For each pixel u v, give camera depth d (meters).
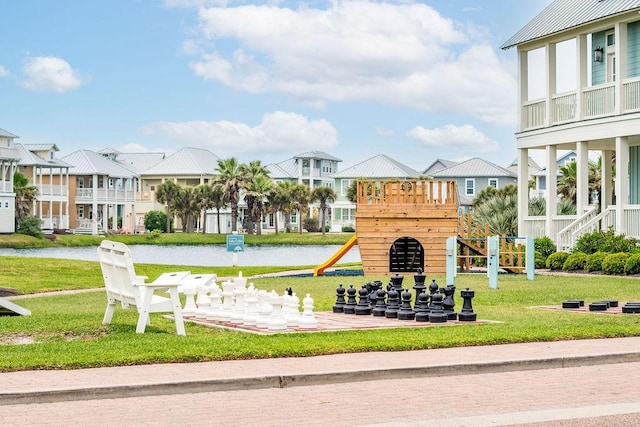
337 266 37.34
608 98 30.34
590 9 31.45
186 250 77.12
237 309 14.98
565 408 9.01
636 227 29.58
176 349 11.59
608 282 24.62
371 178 114.12
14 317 15.77
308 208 117.62
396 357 11.44
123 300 14.09
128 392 9.46
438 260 28.94
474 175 102.69
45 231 91.56
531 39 32.81
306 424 8.39
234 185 103.75
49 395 9.22
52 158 100.06
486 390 9.89
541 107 33.34
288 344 12.05
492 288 23.23
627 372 10.98
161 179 118.12
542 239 31.81
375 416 8.70
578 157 31.47
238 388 9.86
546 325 14.31
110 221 110.25
